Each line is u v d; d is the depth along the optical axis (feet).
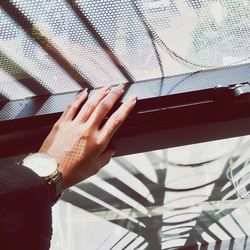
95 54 2.38
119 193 7.95
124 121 2.53
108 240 9.24
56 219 8.49
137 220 9.01
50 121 2.56
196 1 2.12
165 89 2.60
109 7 2.05
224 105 2.55
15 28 2.02
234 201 8.17
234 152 5.98
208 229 9.26
